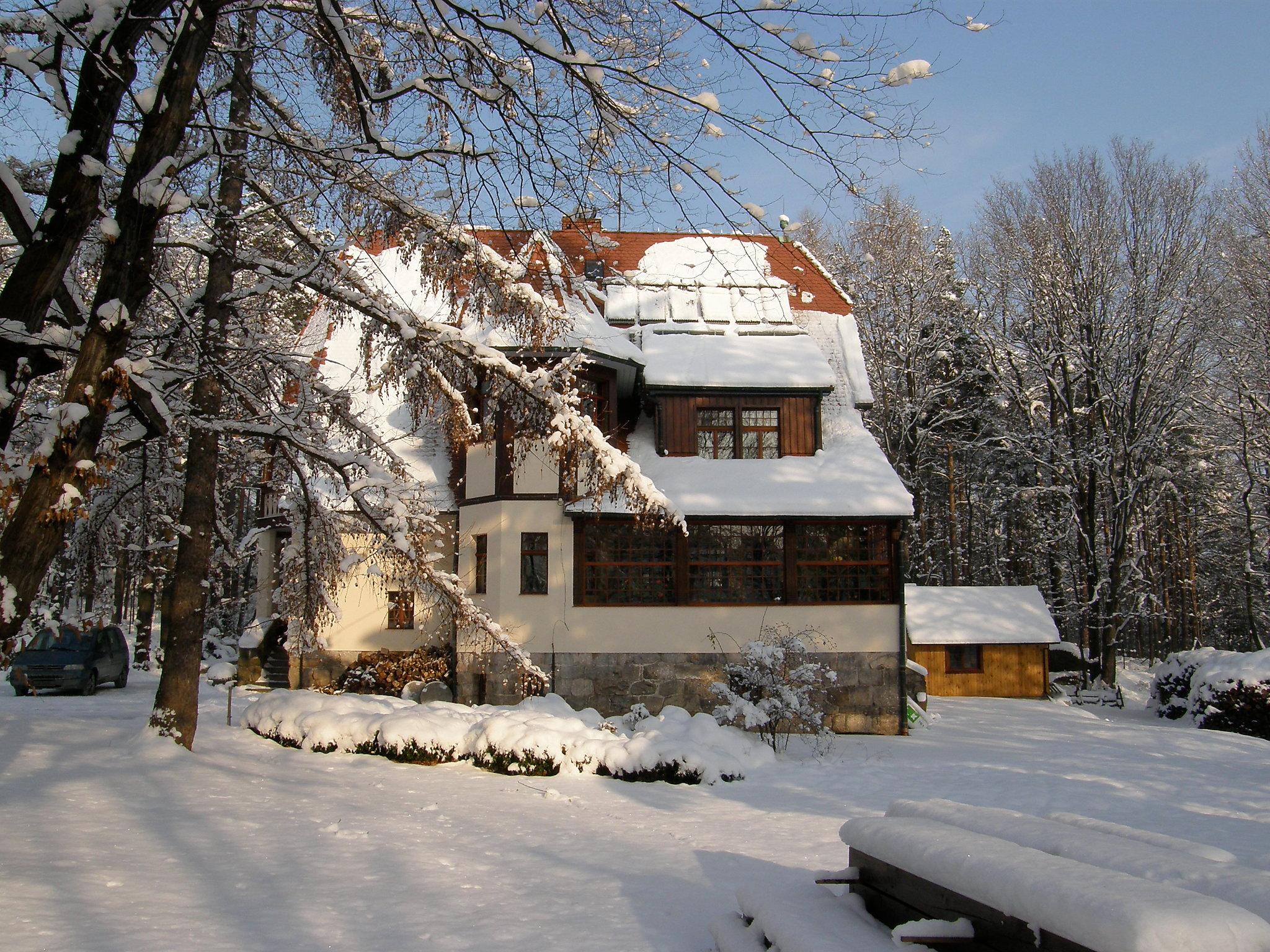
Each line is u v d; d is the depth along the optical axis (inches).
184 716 496.1
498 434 808.9
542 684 548.4
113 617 1068.5
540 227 388.5
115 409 417.1
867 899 193.9
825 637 805.2
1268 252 1202.0
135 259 297.4
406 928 219.5
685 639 799.1
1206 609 1823.3
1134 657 1983.3
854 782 522.3
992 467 1601.9
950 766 593.3
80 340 302.4
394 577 543.2
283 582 565.9
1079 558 1401.3
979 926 149.5
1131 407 1259.8
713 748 552.4
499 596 793.6
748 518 801.6
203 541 516.1
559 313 485.4
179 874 263.4
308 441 502.6
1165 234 1247.5
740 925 211.3
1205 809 473.1
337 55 371.6
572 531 802.8
